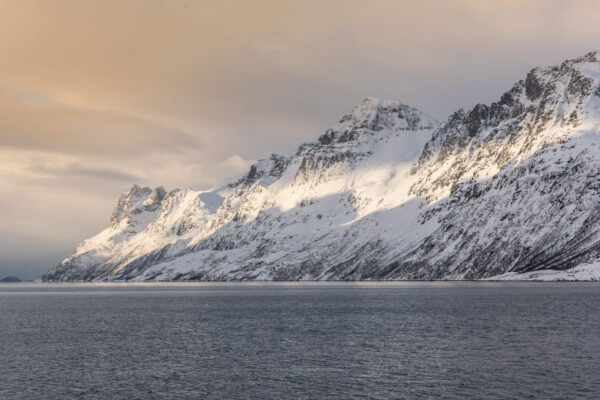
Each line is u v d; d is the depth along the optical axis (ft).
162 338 382.42
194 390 241.35
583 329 375.86
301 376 261.44
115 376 267.39
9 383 255.91
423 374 260.01
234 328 428.97
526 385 238.07
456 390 233.55
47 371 279.08
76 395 236.43
